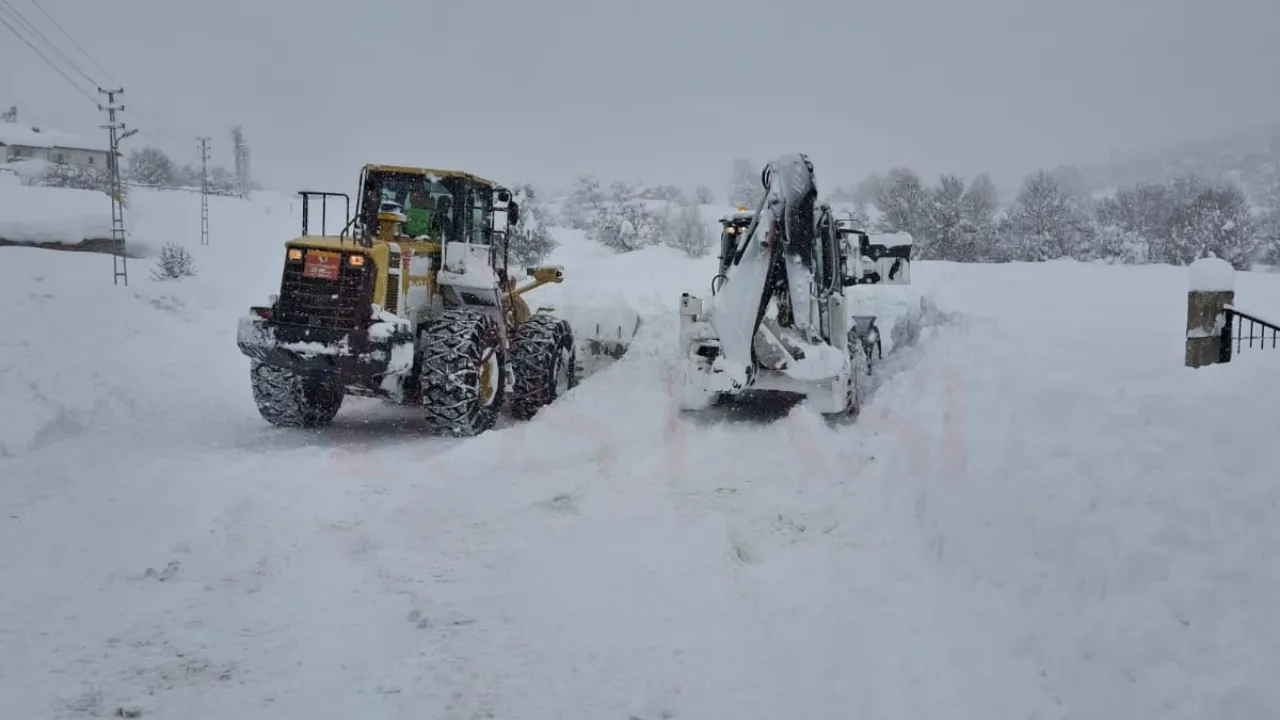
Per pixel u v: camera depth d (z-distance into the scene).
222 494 5.95
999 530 4.32
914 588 4.24
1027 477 4.62
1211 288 7.19
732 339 8.56
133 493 5.91
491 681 3.44
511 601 4.21
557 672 3.50
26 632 3.82
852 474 6.39
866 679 3.36
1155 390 5.66
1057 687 3.18
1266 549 3.42
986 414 6.22
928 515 4.96
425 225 9.02
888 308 12.78
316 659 3.62
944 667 3.44
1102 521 3.88
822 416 8.62
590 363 11.02
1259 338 8.88
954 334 10.70
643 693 3.32
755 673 3.46
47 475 6.29
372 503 5.85
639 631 3.86
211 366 11.18
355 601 4.22
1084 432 5.11
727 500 5.89
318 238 7.97
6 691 3.32
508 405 9.41
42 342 9.93
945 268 21.70
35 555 4.73
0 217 28.86
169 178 63.56
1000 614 3.77
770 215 8.64
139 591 4.30
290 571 4.60
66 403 8.13
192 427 8.30
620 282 17.36
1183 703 2.85
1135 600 3.38
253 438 7.92
